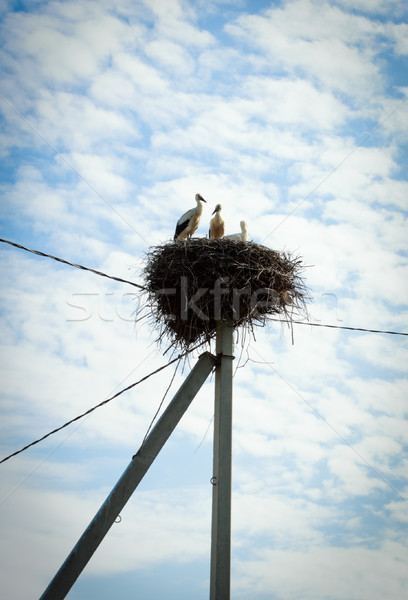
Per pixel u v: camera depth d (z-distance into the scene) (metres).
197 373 9.41
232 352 9.69
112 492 8.19
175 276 10.42
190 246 10.58
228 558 8.38
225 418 9.21
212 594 8.29
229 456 8.99
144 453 8.56
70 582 7.57
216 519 8.62
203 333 10.45
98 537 7.86
